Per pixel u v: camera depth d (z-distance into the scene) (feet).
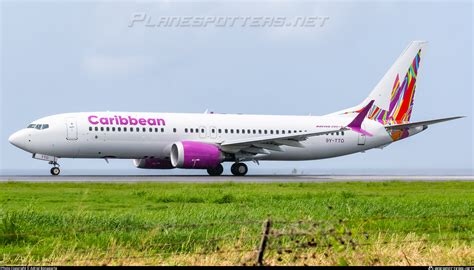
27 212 232.94
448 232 221.46
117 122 526.98
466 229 226.99
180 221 222.48
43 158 534.78
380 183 473.67
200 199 317.22
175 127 543.80
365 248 175.42
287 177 575.79
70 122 517.96
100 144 522.06
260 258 145.89
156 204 297.53
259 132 570.87
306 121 594.65
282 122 584.81
